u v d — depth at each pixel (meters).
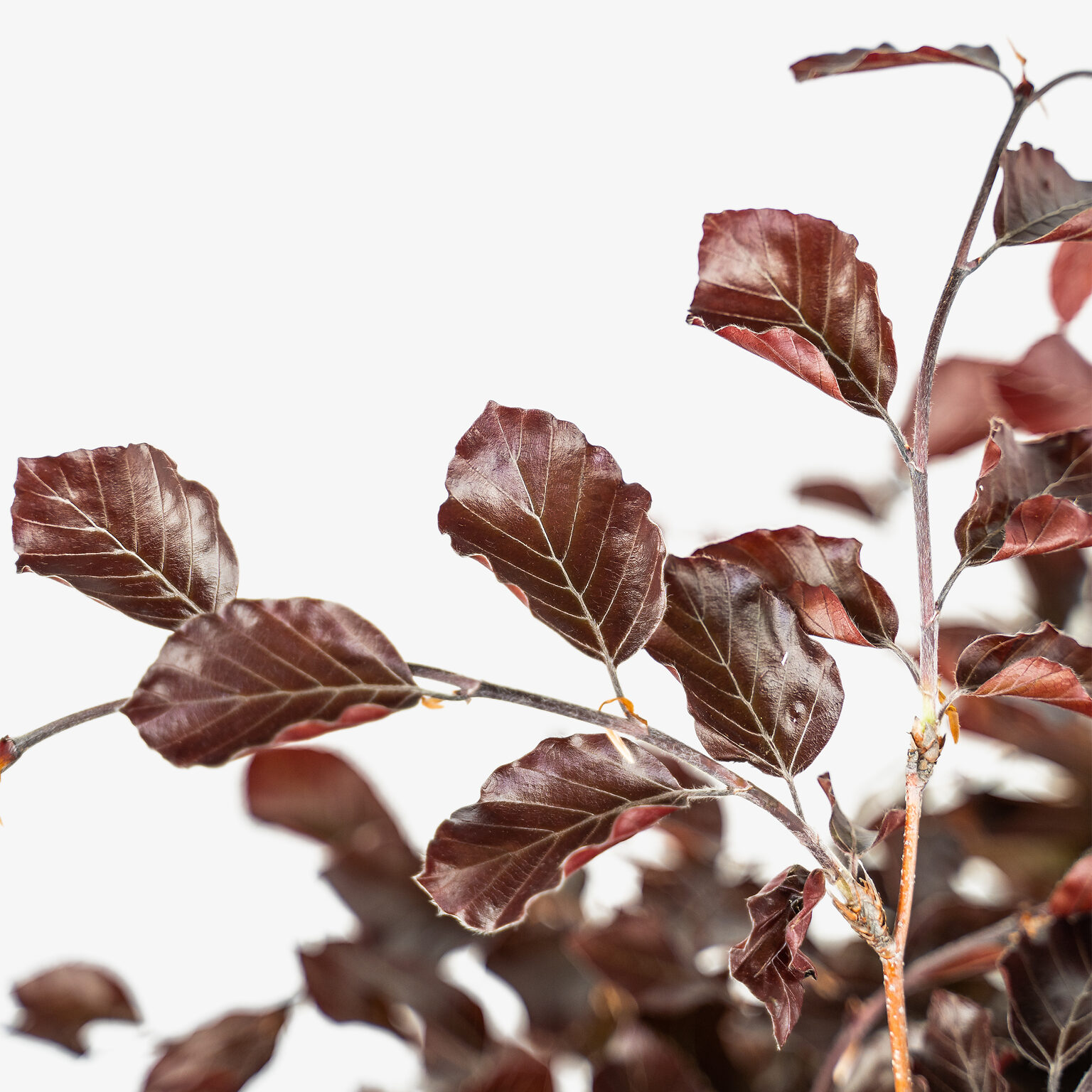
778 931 0.81
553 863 0.79
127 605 0.82
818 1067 0.97
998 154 0.82
